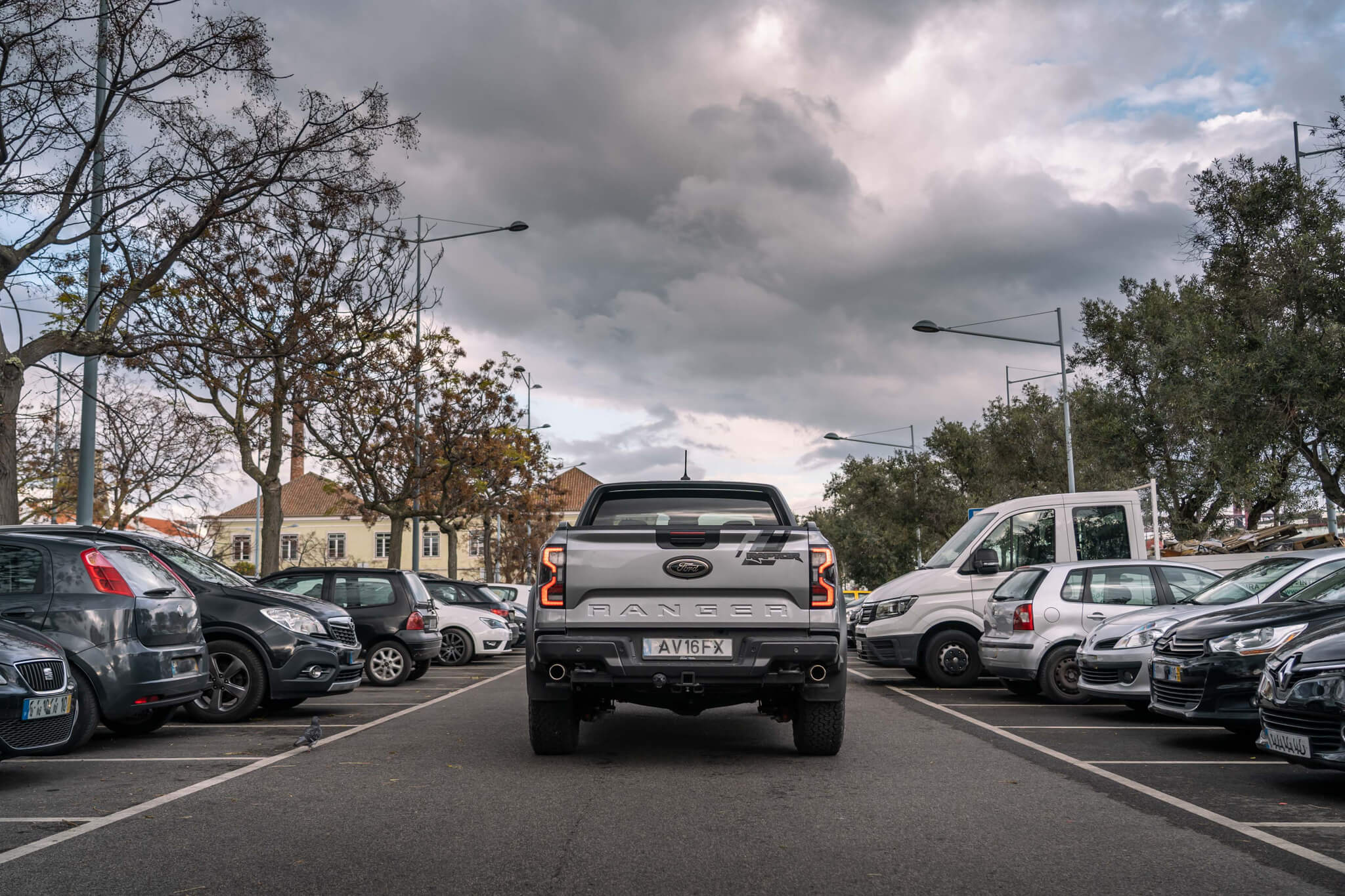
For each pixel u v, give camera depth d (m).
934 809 6.30
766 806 6.36
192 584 11.24
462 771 7.63
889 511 50.44
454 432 30.19
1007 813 6.19
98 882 4.66
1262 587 10.27
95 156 14.53
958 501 48.44
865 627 15.98
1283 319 24.66
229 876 4.75
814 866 4.95
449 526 35.47
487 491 33.38
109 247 15.10
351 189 15.64
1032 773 7.62
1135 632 10.70
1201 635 8.66
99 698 8.21
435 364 30.06
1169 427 31.89
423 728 10.35
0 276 13.35
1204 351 28.64
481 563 75.38
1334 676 6.45
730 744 9.12
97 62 15.12
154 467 31.73
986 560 15.11
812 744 8.19
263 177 15.05
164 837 5.53
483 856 5.12
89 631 8.26
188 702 10.35
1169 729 10.34
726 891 4.53
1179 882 4.70
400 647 16.02
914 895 4.48
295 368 21.80
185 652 9.07
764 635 7.47
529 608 7.70
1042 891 4.55
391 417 28.98
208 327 21.00
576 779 7.33
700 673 7.39
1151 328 33.38
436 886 4.59
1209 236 26.88
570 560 7.49
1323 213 24.73
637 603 7.46
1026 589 13.35
